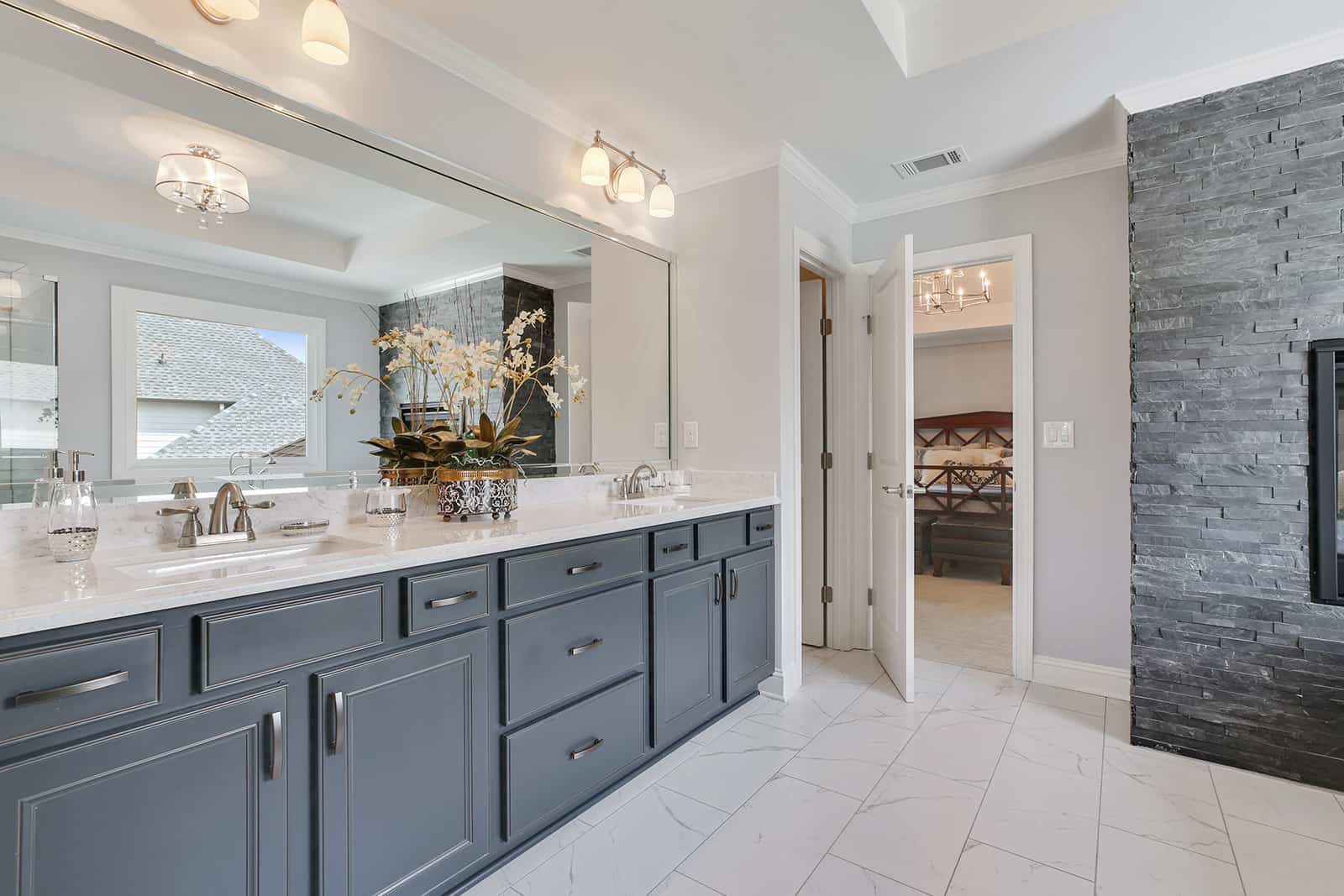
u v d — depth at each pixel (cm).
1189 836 171
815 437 343
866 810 184
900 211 319
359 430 186
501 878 155
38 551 131
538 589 167
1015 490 284
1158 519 220
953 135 253
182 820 103
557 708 172
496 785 156
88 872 93
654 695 205
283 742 115
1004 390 612
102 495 138
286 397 170
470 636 150
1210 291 212
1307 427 198
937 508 575
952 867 159
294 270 170
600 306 261
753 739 230
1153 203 220
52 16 126
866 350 330
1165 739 219
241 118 154
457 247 208
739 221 276
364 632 129
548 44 192
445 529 175
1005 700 263
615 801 189
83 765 93
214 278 155
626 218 268
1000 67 207
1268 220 203
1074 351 272
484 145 205
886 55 200
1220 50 199
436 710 141
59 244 132
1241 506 208
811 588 345
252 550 151
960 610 412
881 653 310
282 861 115
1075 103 230
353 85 169
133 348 143
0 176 124
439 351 205
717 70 207
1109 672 266
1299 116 198
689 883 154
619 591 192
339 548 152
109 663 96
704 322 288
